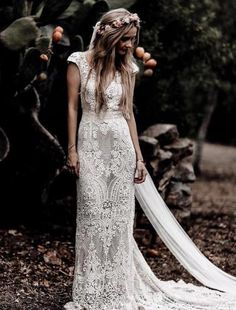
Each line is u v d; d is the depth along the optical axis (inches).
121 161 193.8
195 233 315.3
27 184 305.7
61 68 282.5
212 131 1169.4
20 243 270.7
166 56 374.0
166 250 281.3
